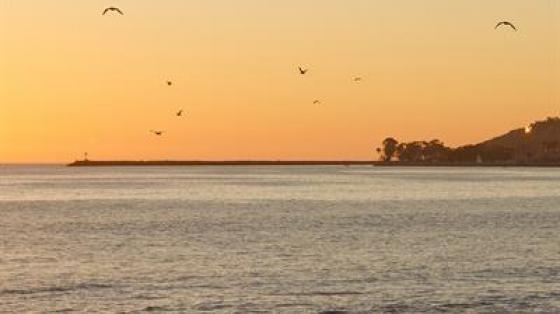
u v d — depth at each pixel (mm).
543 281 97500
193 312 83125
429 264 110812
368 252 123375
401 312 82938
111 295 90750
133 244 135375
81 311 83625
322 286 95062
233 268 108000
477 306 85125
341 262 112938
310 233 151750
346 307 84875
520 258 116562
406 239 141250
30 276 102500
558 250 125375
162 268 108375
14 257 119812
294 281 98250
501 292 91312
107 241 140125
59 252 125375
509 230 157375
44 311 83625
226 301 87625
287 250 125938
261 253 122438
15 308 84938
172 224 173000
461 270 105625
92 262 114188
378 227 164250
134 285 96188
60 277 101625
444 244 133500
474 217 190500
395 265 110062
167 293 91625
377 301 87375
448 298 88500
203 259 116312
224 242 137250
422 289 93125
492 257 117562
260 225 169125
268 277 100938
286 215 197125
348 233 151750
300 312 82938
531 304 85812
